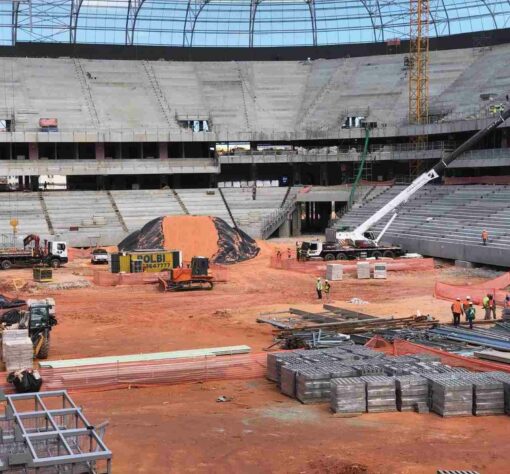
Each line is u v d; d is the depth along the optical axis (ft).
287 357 93.71
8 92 304.91
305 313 130.62
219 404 84.02
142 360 95.45
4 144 300.40
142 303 155.53
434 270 199.21
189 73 341.82
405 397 80.18
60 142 291.17
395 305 146.20
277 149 317.63
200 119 315.17
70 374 89.40
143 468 63.00
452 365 93.81
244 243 233.96
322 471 61.87
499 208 225.56
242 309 146.72
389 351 103.91
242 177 343.05
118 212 273.13
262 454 66.33
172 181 326.85
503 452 66.54
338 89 334.85
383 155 298.35
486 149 275.59
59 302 156.97
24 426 61.26
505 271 192.34
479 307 142.00
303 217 352.69
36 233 250.57
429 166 308.40
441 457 65.16
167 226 228.43
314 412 80.23
